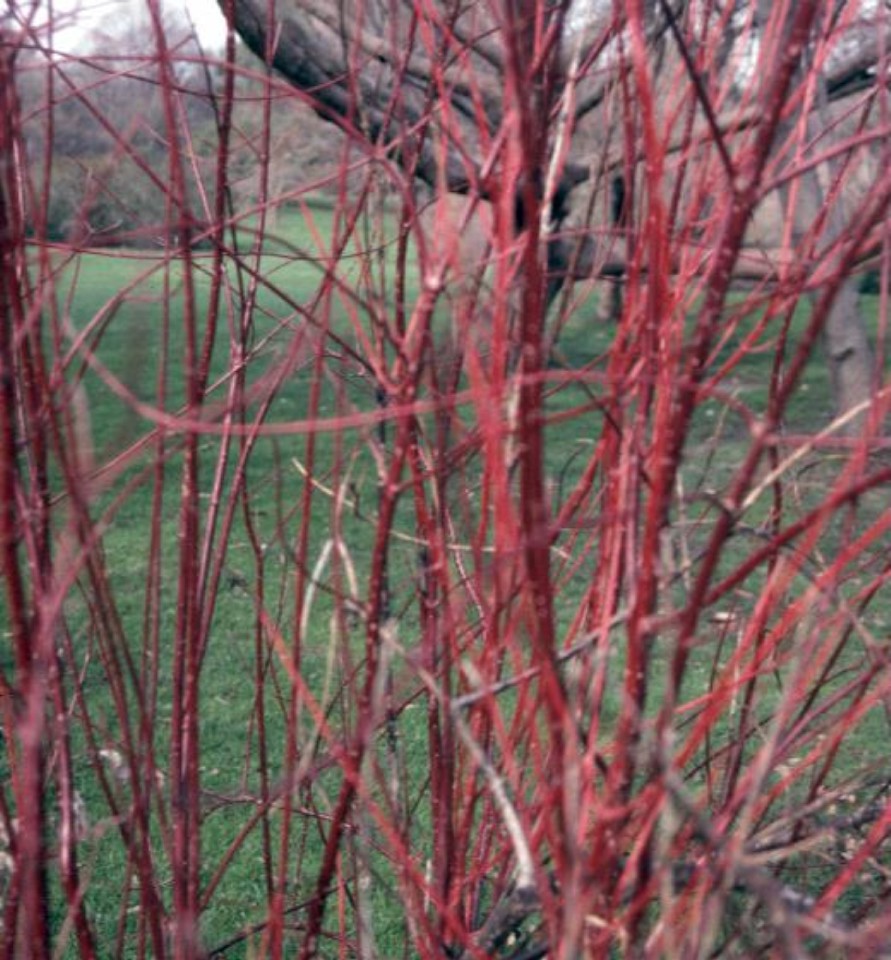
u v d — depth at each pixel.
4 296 1.08
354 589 1.12
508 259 1.04
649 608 0.94
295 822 3.50
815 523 0.99
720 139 0.86
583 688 1.19
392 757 1.36
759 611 1.13
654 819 0.99
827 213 1.13
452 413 1.20
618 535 1.12
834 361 5.54
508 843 1.29
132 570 6.19
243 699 4.50
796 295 1.04
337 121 1.04
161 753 4.04
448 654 1.24
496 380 0.99
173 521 6.88
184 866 1.34
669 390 1.00
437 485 1.20
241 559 6.00
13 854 1.27
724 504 0.91
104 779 1.39
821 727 1.33
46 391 1.16
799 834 1.30
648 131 0.95
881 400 0.99
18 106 1.17
